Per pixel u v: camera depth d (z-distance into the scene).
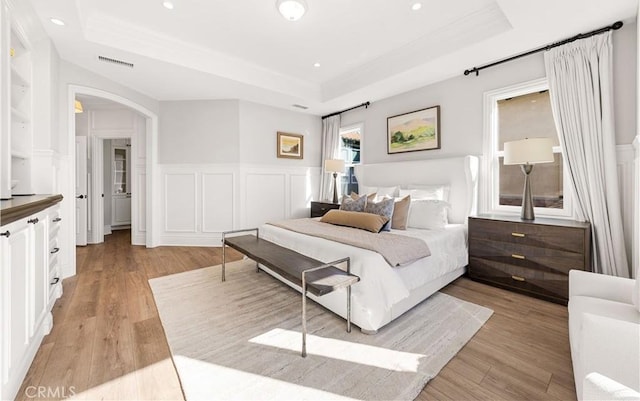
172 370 1.59
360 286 1.98
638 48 1.94
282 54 3.58
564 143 2.71
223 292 2.74
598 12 2.28
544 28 2.51
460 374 1.56
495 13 2.61
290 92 4.43
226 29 2.99
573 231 2.37
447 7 2.61
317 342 1.87
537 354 1.74
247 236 3.27
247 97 4.62
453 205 3.50
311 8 2.62
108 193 6.25
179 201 4.86
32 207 1.50
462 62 3.23
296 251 2.64
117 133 5.05
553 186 3.00
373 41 3.25
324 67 3.99
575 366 1.27
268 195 5.20
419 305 2.45
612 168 2.43
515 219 2.79
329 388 1.45
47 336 1.92
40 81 2.65
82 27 2.58
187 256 4.13
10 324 1.28
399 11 2.67
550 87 2.78
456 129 3.66
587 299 1.45
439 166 3.63
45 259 1.88
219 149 4.82
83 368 1.59
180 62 3.32
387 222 2.95
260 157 5.07
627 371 0.86
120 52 2.99
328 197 5.60
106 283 2.98
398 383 1.49
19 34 2.28
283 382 1.49
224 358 1.70
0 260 1.18
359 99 4.63
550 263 2.49
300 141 5.55
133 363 1.65
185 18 2.79
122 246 4.80
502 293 2.71
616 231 2.41
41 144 2.66
